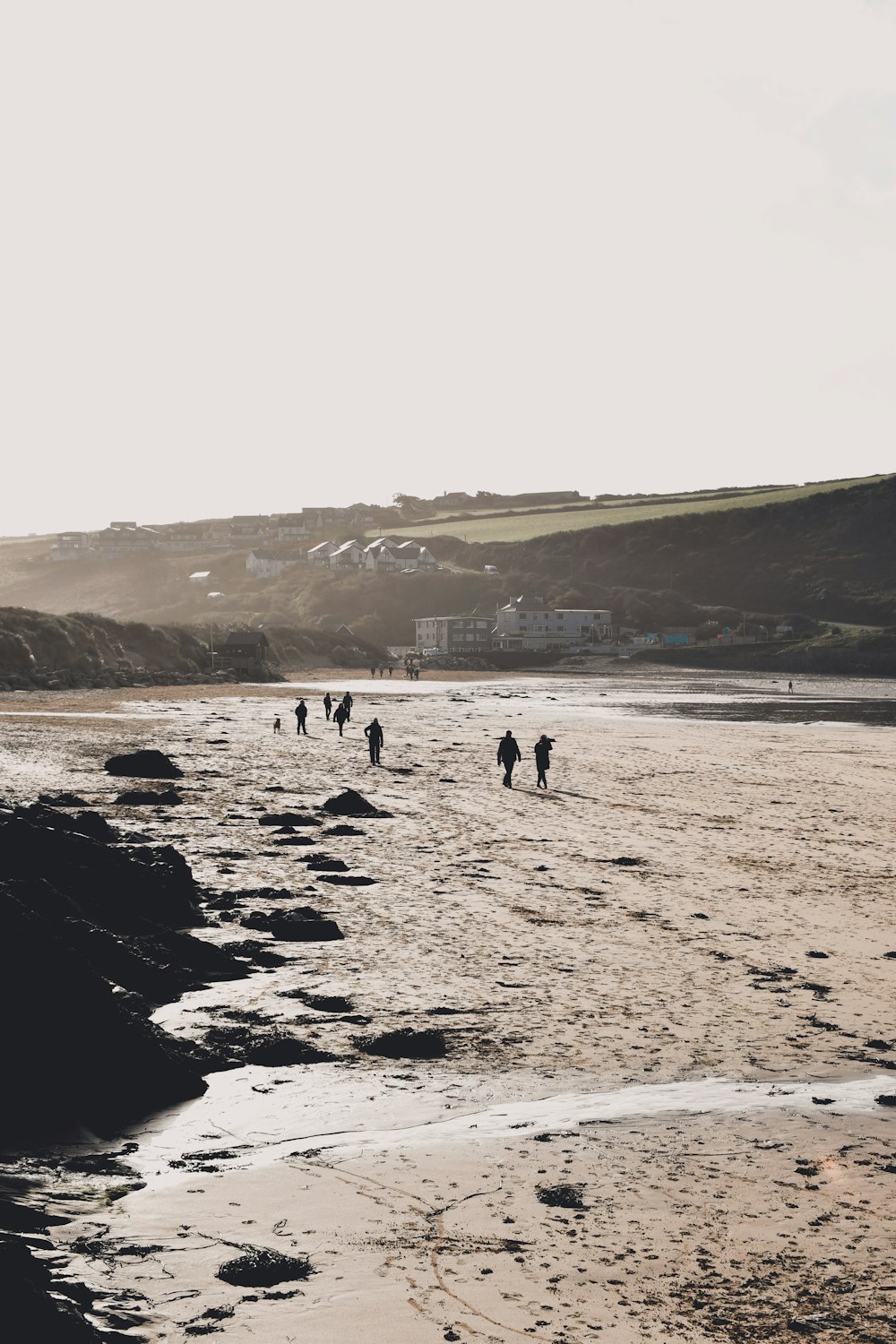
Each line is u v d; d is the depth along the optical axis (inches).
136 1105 391.5
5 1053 385.1
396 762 1654.8
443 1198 314.0
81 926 528.7
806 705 3796.8
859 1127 380.5
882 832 1114.1
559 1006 529.3
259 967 583.8
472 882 813.2
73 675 3627.0
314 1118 384.5
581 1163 343.3
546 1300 252.8
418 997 538.6
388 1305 247.9
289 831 959.6
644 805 1275.8
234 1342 229.3
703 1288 261.3
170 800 1085.8
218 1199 311.6
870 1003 545.0
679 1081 432.1
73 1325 220.1
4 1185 314.2
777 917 732.7
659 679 6200.8
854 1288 262.8
